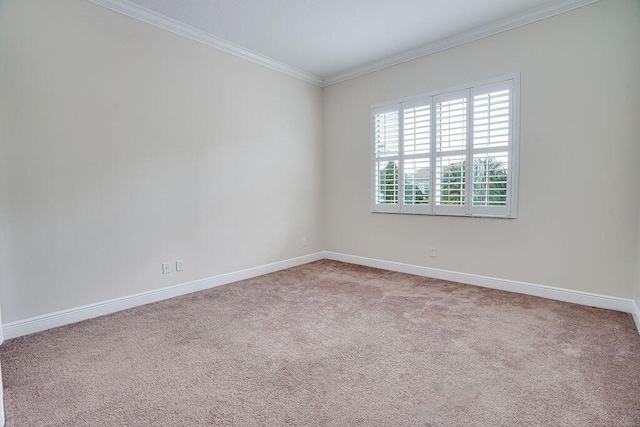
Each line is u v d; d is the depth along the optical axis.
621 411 1.57
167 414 1.60
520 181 3.29
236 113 3.93
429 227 4.01
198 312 2.95
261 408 1.63
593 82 2.87
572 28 2.94
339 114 4.90
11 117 2.43
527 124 3.22
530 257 3.28
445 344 2.29
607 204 2.86
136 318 2.82
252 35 3.58
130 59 3.02
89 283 2.84
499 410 1.60
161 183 3.28
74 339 2.42
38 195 2.56
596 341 2.29
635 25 2.67
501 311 2.88
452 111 3.71
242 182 4.02
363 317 2.79
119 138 2.98
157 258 3.27
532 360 2.05
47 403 1.69
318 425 1.51
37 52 2.52
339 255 5.06
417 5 3.00
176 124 3.38
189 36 3.44
